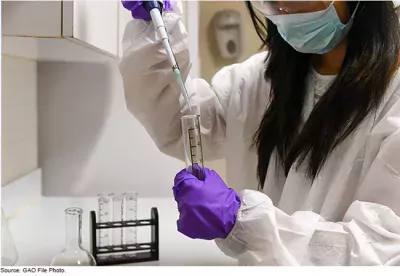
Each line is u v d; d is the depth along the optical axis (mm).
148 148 1863
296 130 1192
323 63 1203
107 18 1336
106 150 1859
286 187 1173
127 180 1873
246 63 1421
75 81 1821
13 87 1555
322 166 1105
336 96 1075
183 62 1131
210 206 854
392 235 837
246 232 869
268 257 859
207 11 1888
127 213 1327
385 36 1060
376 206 914
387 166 938
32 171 1761
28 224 1485
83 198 1850
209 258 1224
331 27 1079
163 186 1878
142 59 1108
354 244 852
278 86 1215
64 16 913
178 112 1237
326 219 1075
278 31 1187
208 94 1358
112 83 1830
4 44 1172
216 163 1816
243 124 1346
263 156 1263
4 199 1473
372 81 1036
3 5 902
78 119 1841
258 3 1118
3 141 1472
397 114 975
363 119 1058
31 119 1763
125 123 1853
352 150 1069
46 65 1804
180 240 1357
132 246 1206
